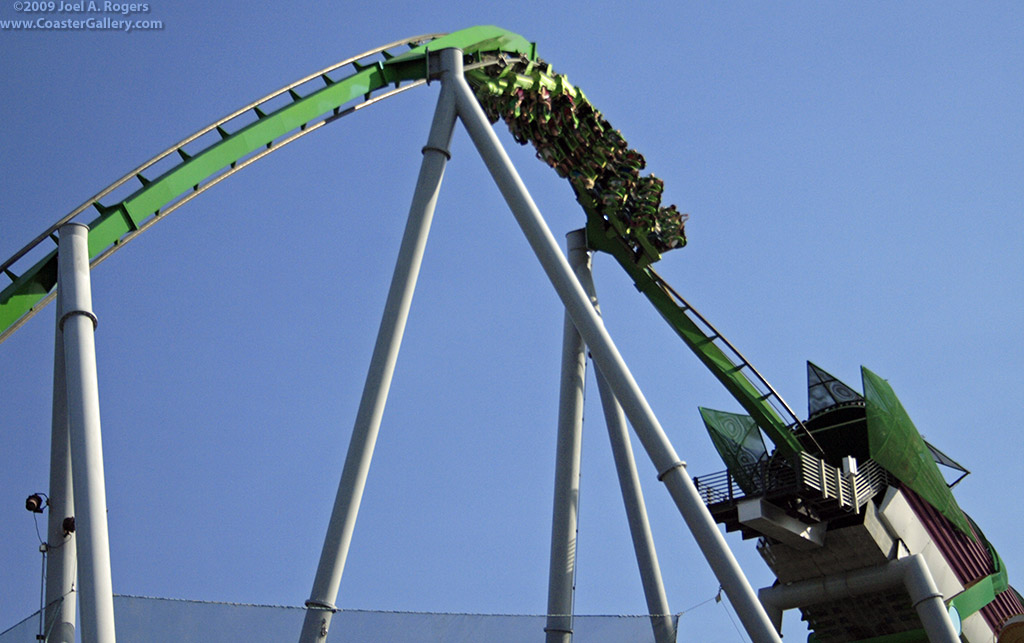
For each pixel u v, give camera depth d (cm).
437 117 2097
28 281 1689
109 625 1286
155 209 1792
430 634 1238
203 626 1180
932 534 3016
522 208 1983
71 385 1516
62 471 1611
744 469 2781
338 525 1725
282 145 1967
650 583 2347
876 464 2908
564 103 2500
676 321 2828
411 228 2000
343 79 2061
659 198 2658
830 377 3092
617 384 1867
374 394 1839
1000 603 3419
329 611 1212
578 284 1930
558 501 2316
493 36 2333
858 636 2950
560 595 2208
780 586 2922
